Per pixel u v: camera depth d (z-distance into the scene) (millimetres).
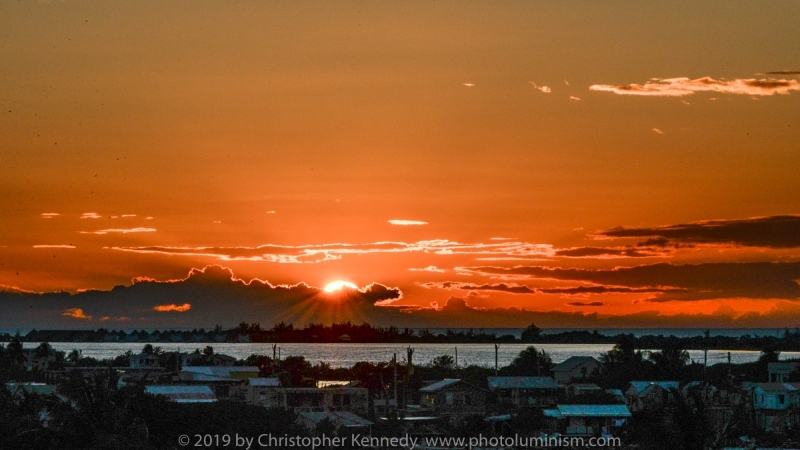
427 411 101875
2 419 73562
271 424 79312
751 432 90438
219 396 104312
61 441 73688
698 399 81188
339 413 92500
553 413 93875
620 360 135000
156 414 77375
